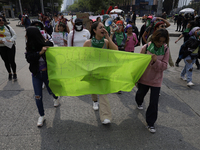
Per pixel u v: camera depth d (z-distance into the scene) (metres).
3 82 4.45
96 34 2.51
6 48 4.25
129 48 4.19
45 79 2.63
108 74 2.60
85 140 2.44
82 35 3.77
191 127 2.76
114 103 3.51
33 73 2.46
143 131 2.65
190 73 4.28
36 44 2.37
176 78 4.95
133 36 4.18
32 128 2.67
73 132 2.60
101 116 2.61
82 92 2.68
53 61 2.51
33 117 2.96
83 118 2.96
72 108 3.28
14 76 4.50
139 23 26.64
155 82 2.49
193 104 3.50
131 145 2.36
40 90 2.60
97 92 2.62
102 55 2.55
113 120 2.92
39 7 60.53
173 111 3.23
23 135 2.51
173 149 2.30
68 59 2.53
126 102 3.55
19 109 3.21
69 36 3.76
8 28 4.19
